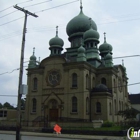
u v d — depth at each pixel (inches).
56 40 2532.0
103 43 2662.4
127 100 2689.5
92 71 2139.5
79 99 1911.9
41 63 2191.2
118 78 2413.9
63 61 2069.4
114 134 1300.4
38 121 1889.8
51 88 2070.6
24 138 1180.5
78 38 2559.1
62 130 1485.0
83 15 2625.5
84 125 1669.5
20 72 930.1
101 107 1939.0
